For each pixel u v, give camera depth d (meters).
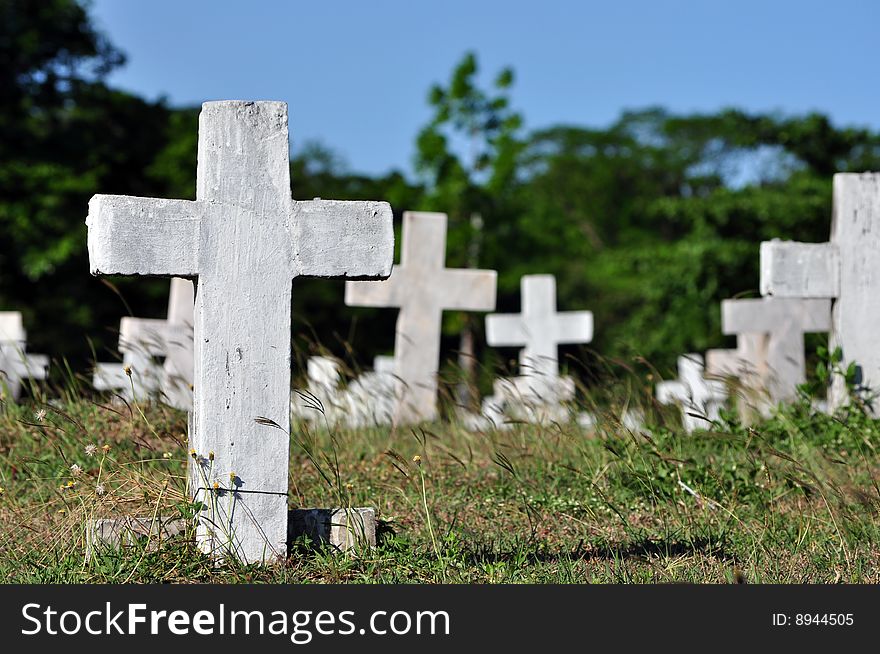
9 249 24.95
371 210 5.48
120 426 7.36
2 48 25.91
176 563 5.20
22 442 7.24
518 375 8.87
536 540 5.90
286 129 5.39
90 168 26.98
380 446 7.84
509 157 27.25
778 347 12.28
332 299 33.47
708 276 24.73
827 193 23.81
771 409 8.06
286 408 5.35
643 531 6.15
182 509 5.30
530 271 37.00
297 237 5.39
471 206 27.62
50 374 8.38
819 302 12.31
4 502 6.28
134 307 27.84
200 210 5.27
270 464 5.33
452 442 8.12
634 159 51.88
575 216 50.66
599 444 7.36
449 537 5.69
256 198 5.34
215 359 5.27
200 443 5.27
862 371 8.53
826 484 6.45
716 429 7.65
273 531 5.33
